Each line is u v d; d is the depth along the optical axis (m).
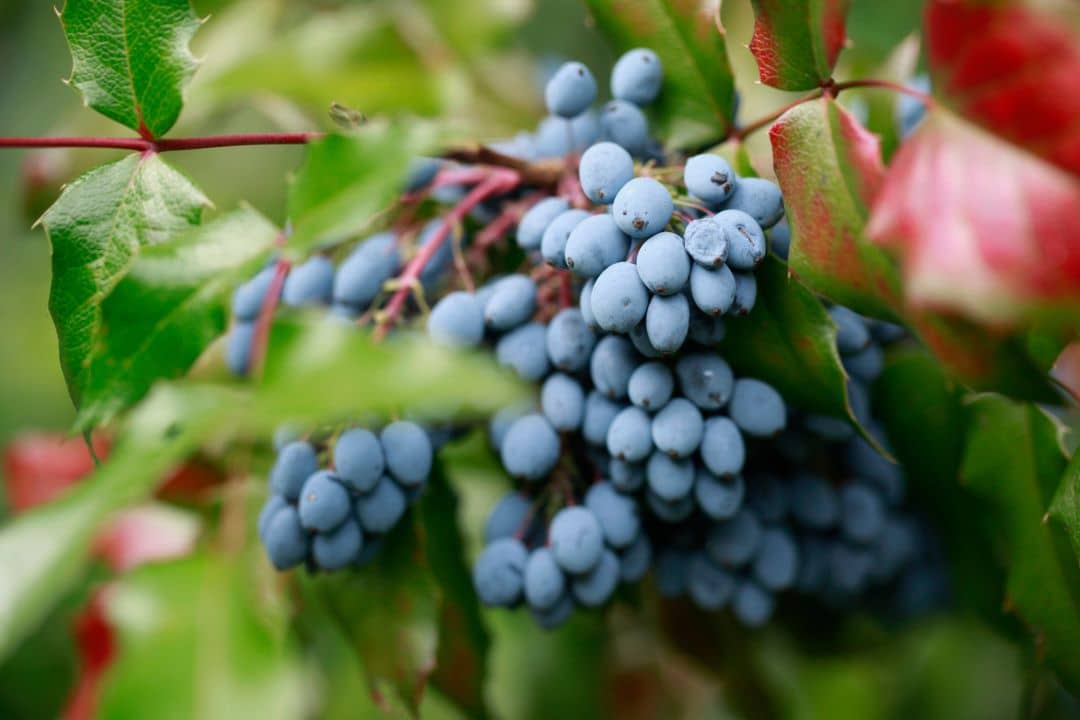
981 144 0.36
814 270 0.38
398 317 0.41
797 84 0.38
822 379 0.39
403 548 0.41
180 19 0.40
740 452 0.39
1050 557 0.40
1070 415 0.46
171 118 0.40
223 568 0.40
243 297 0.42
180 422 0.36
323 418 0.35
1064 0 0.35
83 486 0.36
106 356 0.39
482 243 0.42
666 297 0.37
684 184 0.39
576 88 0.40
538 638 0.48
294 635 0.42
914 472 0.43
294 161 0.57
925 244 0.35
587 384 0.40
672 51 0.41
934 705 0.50
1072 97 0.35
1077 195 0.35
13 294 0.59
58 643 0.51
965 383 0.36
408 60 0.49
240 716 0.39
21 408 0.58
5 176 0.60
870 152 0.38
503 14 0.50
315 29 0.49
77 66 0.40
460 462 0.46
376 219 0.42
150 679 0.39
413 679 0.41
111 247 0.40
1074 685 0.40
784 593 0.45
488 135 0.49
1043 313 0.35
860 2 0.50
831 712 0.49
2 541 0.36
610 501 0.40
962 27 0.36
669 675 0.50
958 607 0.45
